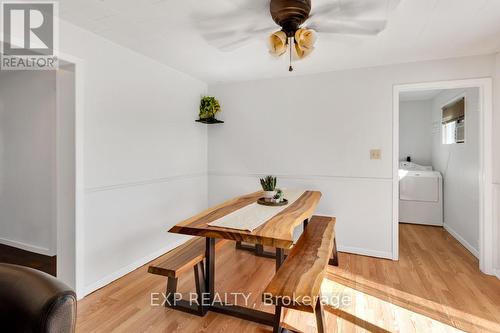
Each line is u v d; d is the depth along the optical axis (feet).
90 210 7.42
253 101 11.97
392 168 9.80
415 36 7.37
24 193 10.71
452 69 8.96
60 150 7.21
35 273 2.35
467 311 6.54
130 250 8.77
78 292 7.07
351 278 8.26
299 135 11.17
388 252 9.86
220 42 7.82
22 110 10.62
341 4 5.59
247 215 6.38
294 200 8.19
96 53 7.46
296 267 5.23
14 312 2.09
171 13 6.28
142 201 9.23
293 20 5.53
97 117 7.53
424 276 8.38
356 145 10.27
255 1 5.72
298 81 11.15
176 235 10.91
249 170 12.12
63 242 7.23
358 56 8.93
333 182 10.64
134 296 7.26
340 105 10.47
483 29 6.95
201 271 6.50
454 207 12.41
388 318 6.27
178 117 10.87
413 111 16.92
